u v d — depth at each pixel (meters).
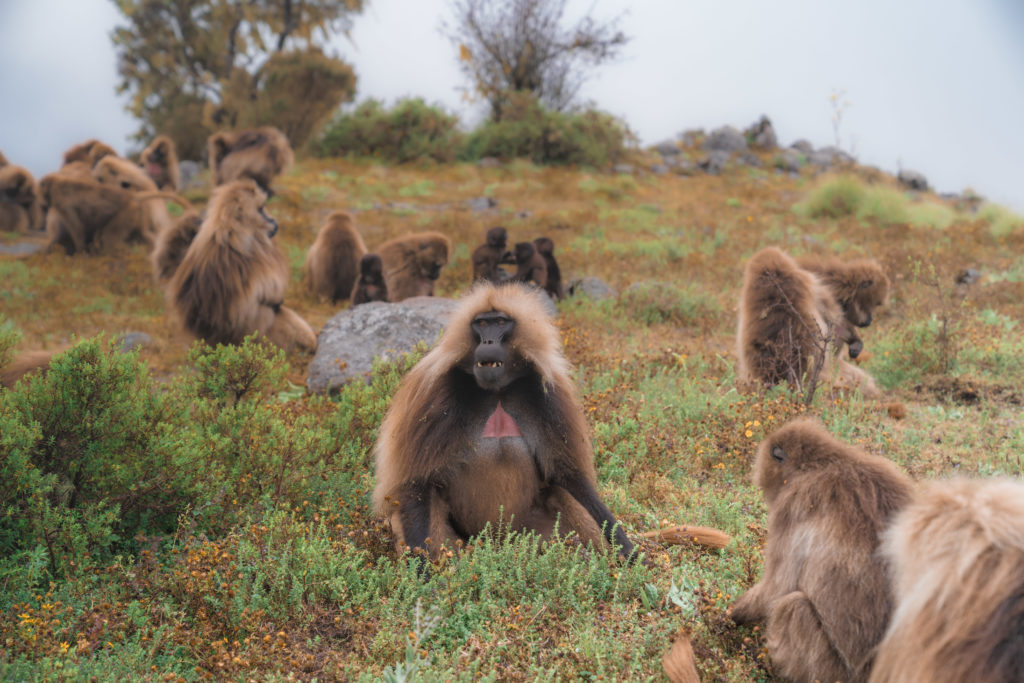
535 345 4.79
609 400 7.59
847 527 3.45
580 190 28.22
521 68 36.66
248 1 36.06
